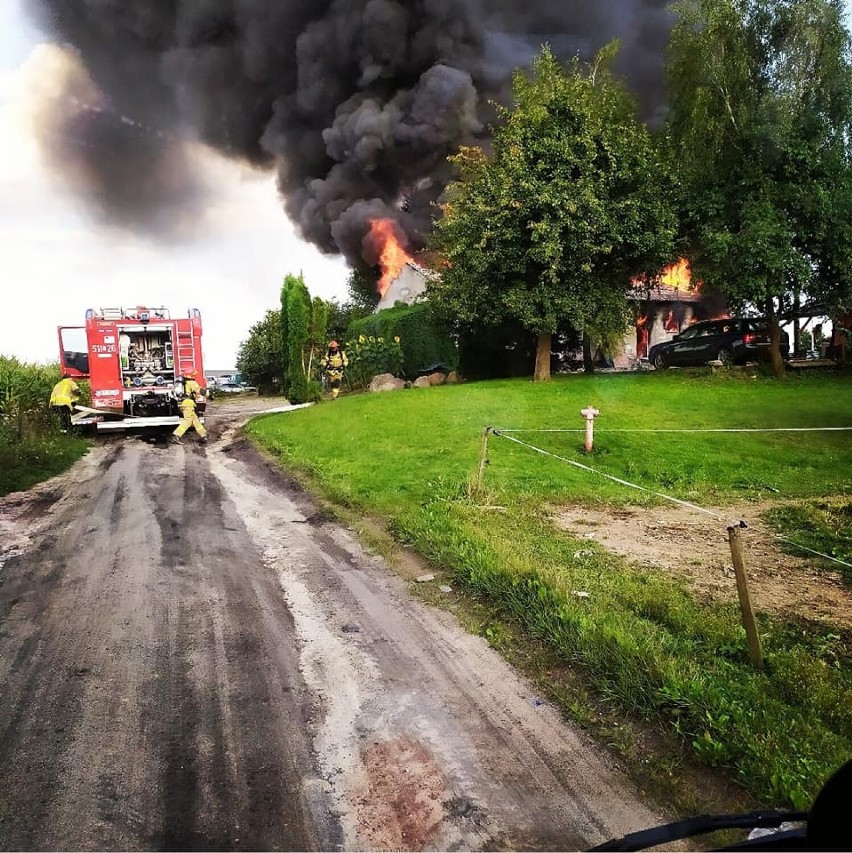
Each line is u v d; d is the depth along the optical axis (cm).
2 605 537
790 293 1753
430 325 2155
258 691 410
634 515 789
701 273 1788
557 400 1458
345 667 439
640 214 1664
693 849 282
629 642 428
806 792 298
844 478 956
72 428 1537
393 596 556
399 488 877
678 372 1925
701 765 336
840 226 1617
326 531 743
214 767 340
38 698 400
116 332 1625
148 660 446
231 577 599
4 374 1530
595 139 1694
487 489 834
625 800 315
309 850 288
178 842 291
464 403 1451
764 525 747
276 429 1462
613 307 1748
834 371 1855
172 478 1051
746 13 1680
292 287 2044
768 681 398
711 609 507
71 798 317
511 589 533
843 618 502
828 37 1603
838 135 1648
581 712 380
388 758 347
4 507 867
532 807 312
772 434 1184
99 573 609
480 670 435
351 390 2327
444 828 300
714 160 1716
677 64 1781
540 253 1602
